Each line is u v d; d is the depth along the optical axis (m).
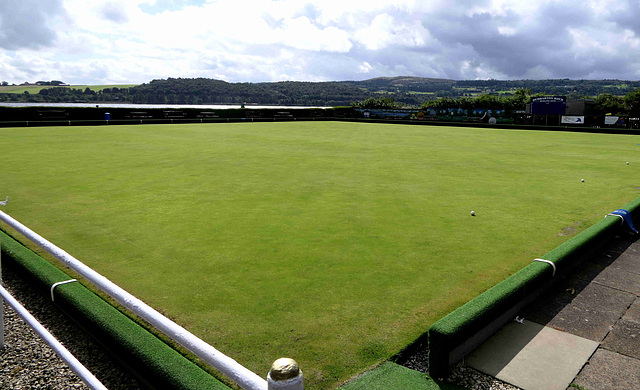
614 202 8.70
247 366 3.22
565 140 24.52
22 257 4.66
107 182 10.52
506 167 13.38
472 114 40.78
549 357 3.28
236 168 12.74
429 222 7.17
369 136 25.61
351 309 4.13
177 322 3.88
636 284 4.72
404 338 3.61
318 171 12.29
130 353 2.87
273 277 4.90
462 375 3.05
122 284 4.71
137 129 29.05
